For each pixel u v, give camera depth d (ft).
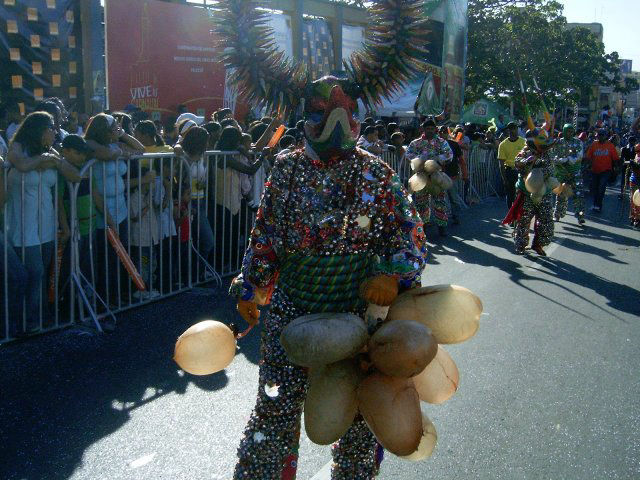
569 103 109.40
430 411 13.87
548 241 30.48
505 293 23.75
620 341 18.63
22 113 32.07
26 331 17.49
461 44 63.72
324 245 8.20
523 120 97.60
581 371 16.25
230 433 12.78
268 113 8.93
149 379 15.21
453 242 34.32
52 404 13.79
